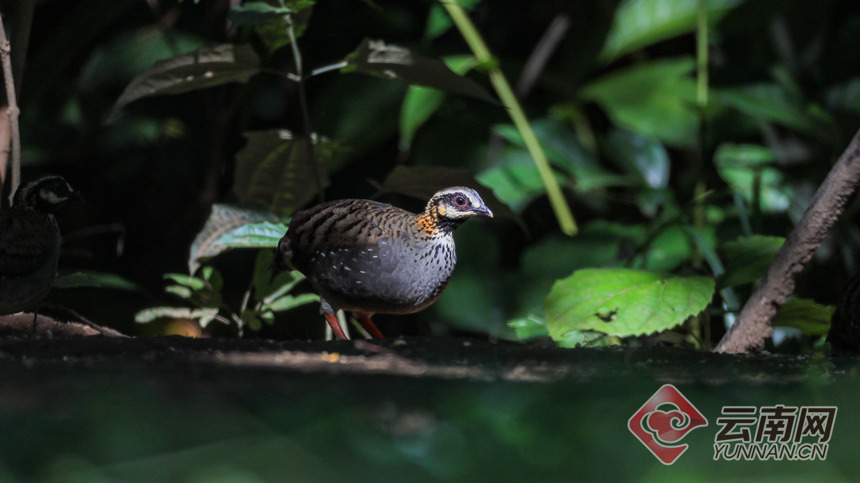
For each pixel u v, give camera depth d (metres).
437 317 13.55
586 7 15.52
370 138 13.89
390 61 10.12
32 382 5.17
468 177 10.49
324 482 3.44
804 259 9.05
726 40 16.72
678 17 14.51
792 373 6.63
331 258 9.10
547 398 4.77
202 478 3.42
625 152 14.49
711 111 14.23
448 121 15.16
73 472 3.43
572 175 15.00
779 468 4.02
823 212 8.88
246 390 4.96
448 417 4.36
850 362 7.36
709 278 9.80
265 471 3.54
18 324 9.55
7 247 8.12
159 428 4.01
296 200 11.80
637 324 9.34
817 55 15.45
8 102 9.57
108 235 15.77
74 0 15.18
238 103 14.42
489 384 5.32
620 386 5.42
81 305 13.55
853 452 4.22
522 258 13.80
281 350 7.20
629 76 15.04
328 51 14.93
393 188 10.89
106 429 3.96
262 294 11.19
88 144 14.80
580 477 3.72
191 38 14.10
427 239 9.11
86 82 13.81
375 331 9.85
